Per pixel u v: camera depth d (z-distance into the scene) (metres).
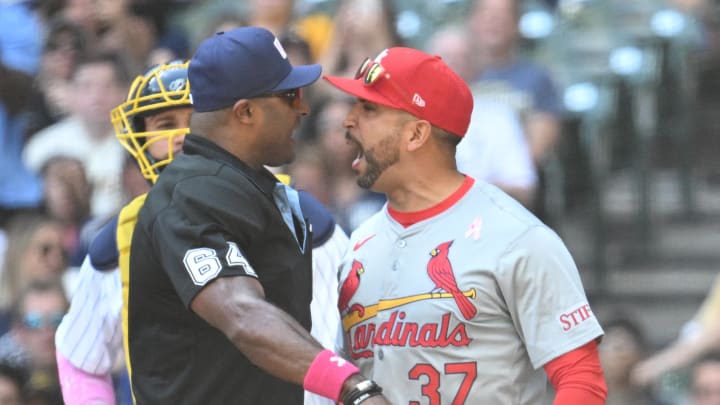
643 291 27.78
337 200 21.78
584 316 10.53
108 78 23.75
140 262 10.00
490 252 10.61
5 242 22.14
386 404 8.72
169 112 11.63
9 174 24.38
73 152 23.78
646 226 29.02
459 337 10.61
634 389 21.59
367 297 11.09
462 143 22.66
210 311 9.20
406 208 11.09
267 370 9.00
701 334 22.42
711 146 31.61
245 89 9.95
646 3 30.25
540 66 24.11
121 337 12.02
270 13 25.66
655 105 30.06
